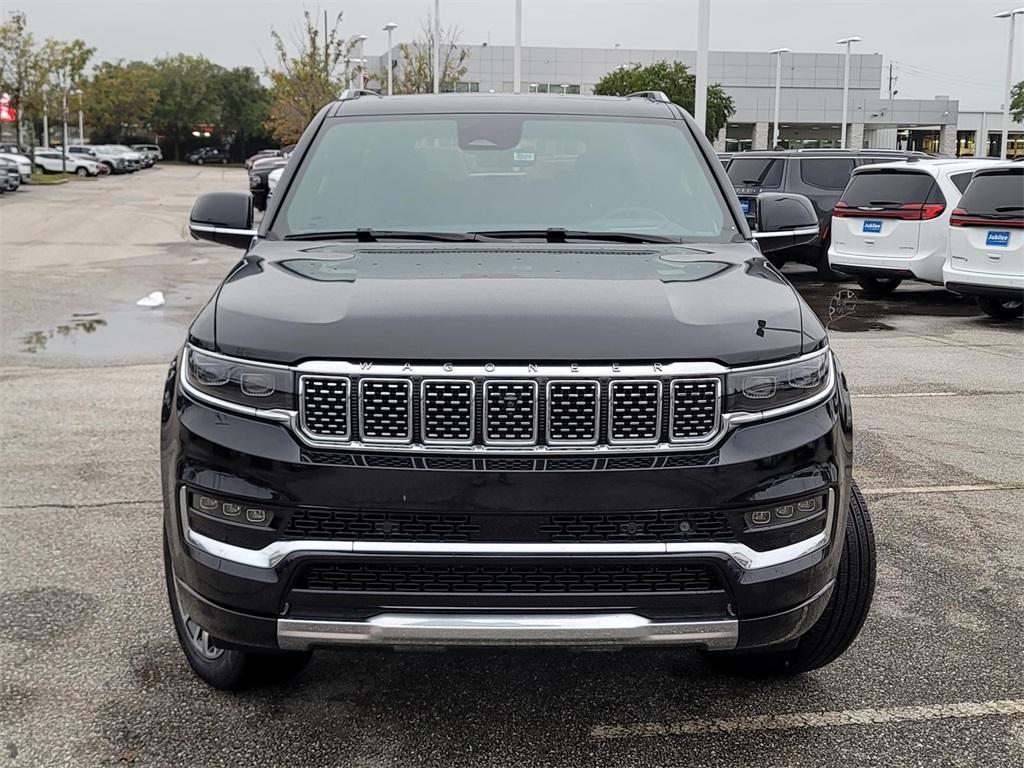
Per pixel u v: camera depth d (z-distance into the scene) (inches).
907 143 3088.1
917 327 465.1
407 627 107.7
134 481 229.3
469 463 107.0
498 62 2755.9
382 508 107.0
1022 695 139.6
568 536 107.5
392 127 172.4
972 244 468.8
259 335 111.5
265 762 123.3
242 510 110.1
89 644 152.6
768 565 110.2
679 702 138.0
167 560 135.7
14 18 2295.8
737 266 136.9
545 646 108.4
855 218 550.6
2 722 131.4
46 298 531.2
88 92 3602.4
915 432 277.7
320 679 143.4
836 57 2839.6
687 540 108.3
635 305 115.4
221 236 169.6
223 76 4197.8
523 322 110.0
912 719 133.5
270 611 109.8
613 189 161.6
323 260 136.6
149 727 130.7
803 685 142.6
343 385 107.6
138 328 439.8
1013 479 236.8
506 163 164.7
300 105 1797.5
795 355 114.3
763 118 2736.2
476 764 123.3
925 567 184.9
